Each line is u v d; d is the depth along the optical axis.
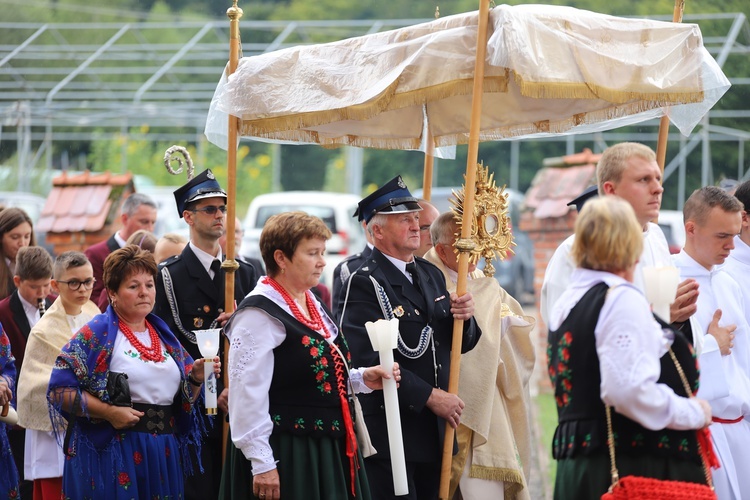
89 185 20.11
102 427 7.39
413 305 8.20
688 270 8.19
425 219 9.42
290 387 7.07
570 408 5.99
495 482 8.77
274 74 8.30
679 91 8.02
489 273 9.12
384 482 7.94
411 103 7.88
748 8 30.17
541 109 9.16
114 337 7.49
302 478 7.00
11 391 8.66
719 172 32.19
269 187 43.69
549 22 7.62
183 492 7.80
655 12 35.06
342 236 28.75
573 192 20.17
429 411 8.11
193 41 29.22
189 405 7.71
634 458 5.87
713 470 7.81
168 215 28.50
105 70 30.59
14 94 30.77
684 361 6.03
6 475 8.69
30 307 9.71
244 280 8.96
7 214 10.27
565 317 5.99
